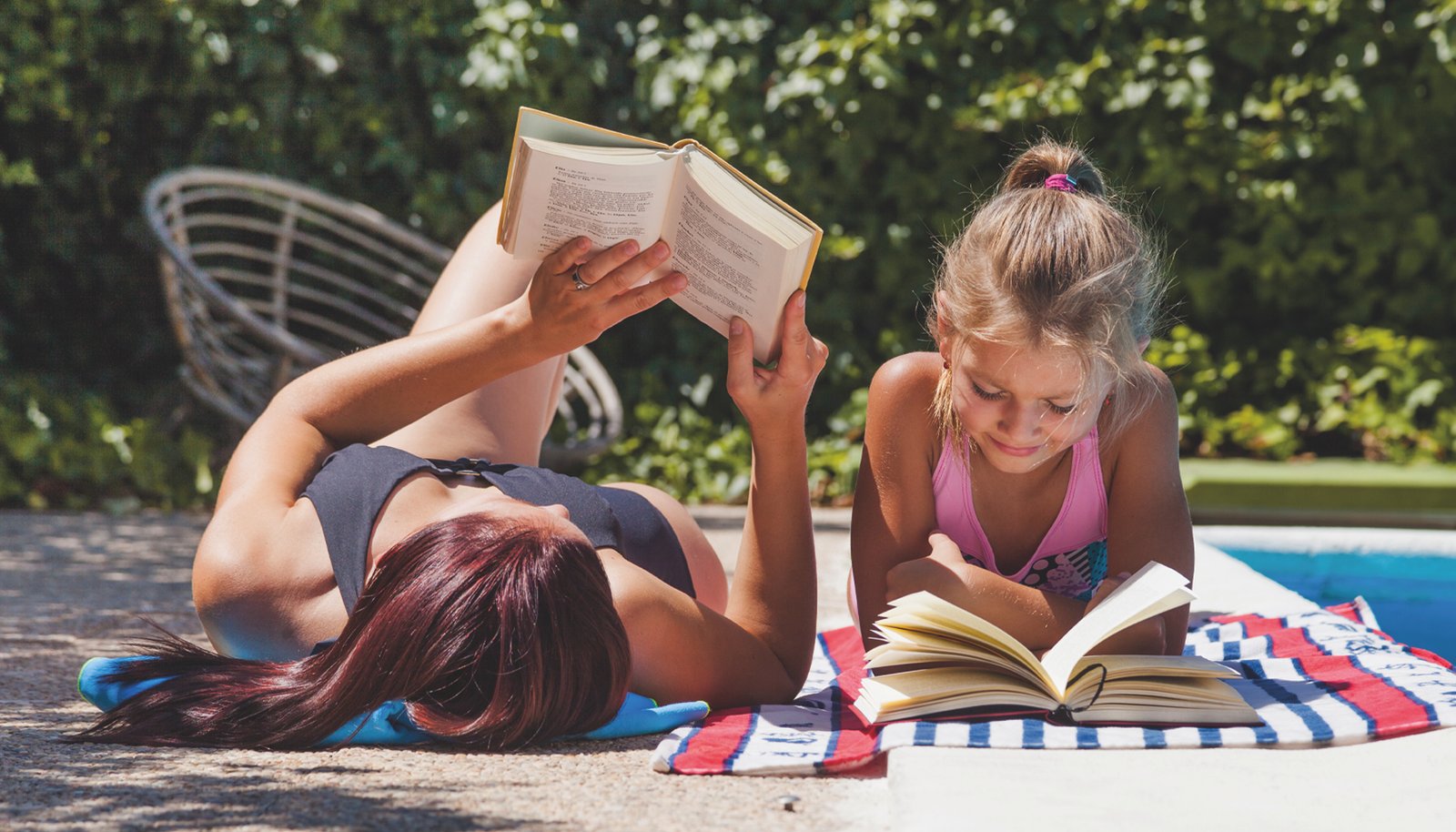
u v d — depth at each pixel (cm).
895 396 209
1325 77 558
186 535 432
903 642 182
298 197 524
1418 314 577
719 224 177
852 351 588
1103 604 185
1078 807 138
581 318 188
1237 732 168
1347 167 570
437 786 153
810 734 176
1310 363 568
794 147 586
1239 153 559
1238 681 203
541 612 169
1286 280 576
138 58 567
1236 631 245
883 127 578
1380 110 554
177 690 176
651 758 169
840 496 556
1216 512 481
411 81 590
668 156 175
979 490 211
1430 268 577
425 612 168
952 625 182
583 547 175
